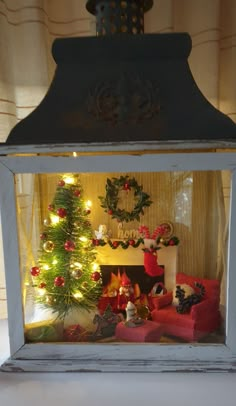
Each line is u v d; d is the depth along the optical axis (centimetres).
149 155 62
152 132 62
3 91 95
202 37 100
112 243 76
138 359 67
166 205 73
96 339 69
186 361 67
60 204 74
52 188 72
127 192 73
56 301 73
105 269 76
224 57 104
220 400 60
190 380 65
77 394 62
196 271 75
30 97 100
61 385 64
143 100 63
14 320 67
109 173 65
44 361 68
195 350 66
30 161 63
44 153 62
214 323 69
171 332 69
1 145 62
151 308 73
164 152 62
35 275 72
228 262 65
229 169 62
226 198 65
